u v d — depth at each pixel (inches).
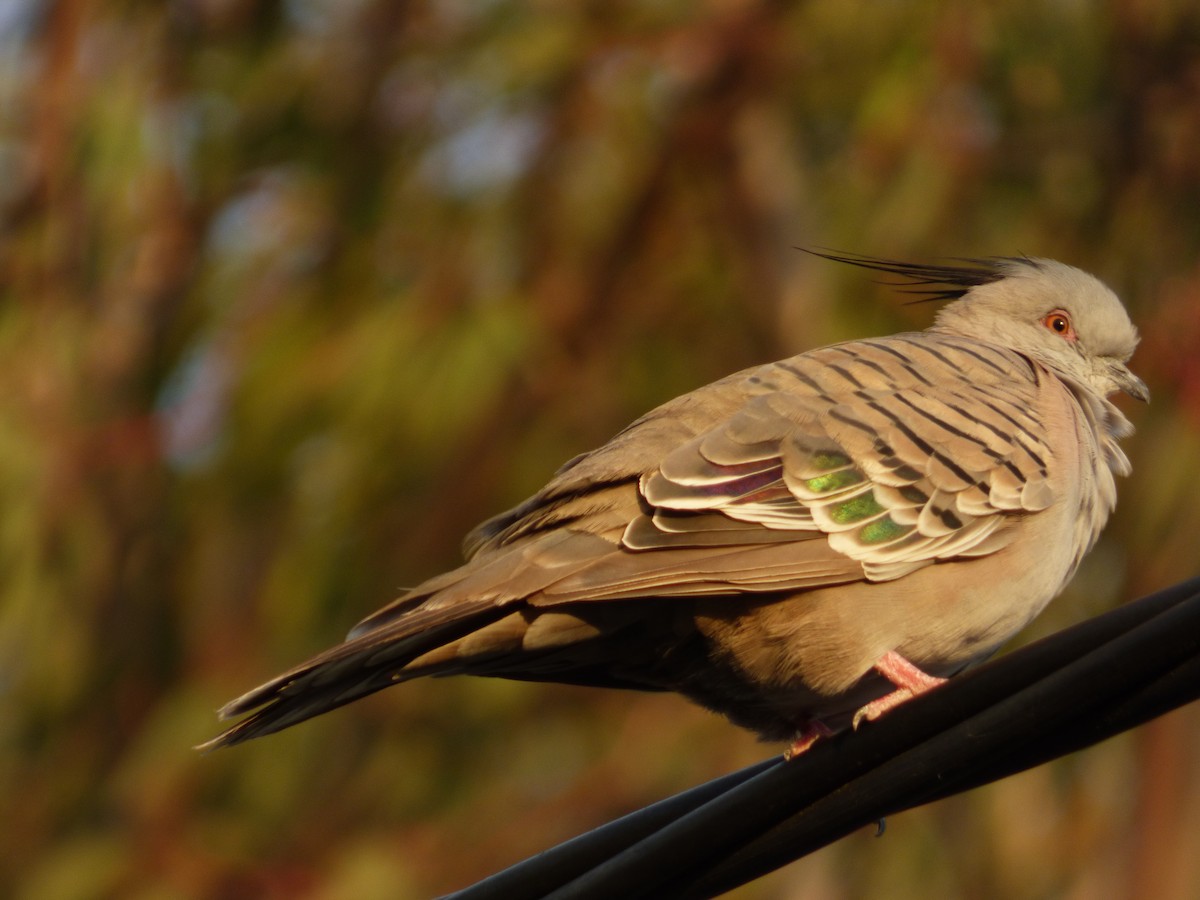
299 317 530.3
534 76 531.5
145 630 540.1
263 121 549.6
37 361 534.0
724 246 530.6
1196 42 490.0
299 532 526.0
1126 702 206.4
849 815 218.8
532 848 504.4
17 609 521.0
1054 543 269.6
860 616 253.9
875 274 501.0
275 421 516.7
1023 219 496.7
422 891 501.0
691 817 218.8
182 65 551.2
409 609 245.8
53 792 538.6
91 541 529.0
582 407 524.7
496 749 519.2
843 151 515.5
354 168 541.6
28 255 535.5
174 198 547.8
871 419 261.3
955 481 260.4
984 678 210.5
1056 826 479.8
